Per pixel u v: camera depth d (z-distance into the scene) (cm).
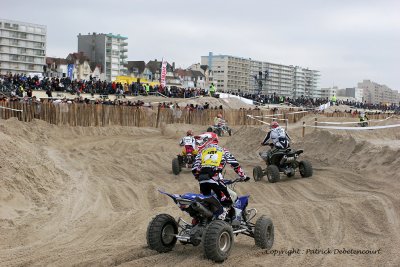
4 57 7319
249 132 2206
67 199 1055
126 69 9088
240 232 737
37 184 1093
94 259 669
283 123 3900
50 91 3145
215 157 705
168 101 4197
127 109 2909
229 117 3612
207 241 648
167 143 2391
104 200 1091
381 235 836
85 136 2444
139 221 912
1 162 1091
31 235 813
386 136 2675
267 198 1173
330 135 1752
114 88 3950
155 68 9069
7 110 2206
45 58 7769
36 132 2094
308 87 13075
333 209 994
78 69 7712
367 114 4441
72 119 2533
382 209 978
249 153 2006
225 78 10962
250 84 11594
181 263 655
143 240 783
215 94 4969
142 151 2080
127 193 1176
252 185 1297
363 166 1448
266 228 741
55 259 673
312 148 1764
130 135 2706
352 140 1625
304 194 1207
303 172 1401
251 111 3778
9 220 874
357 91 16462
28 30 7506
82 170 1416
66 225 884
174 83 8962
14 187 1022
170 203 1109
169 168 1623
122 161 1692
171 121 3222
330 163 1579
